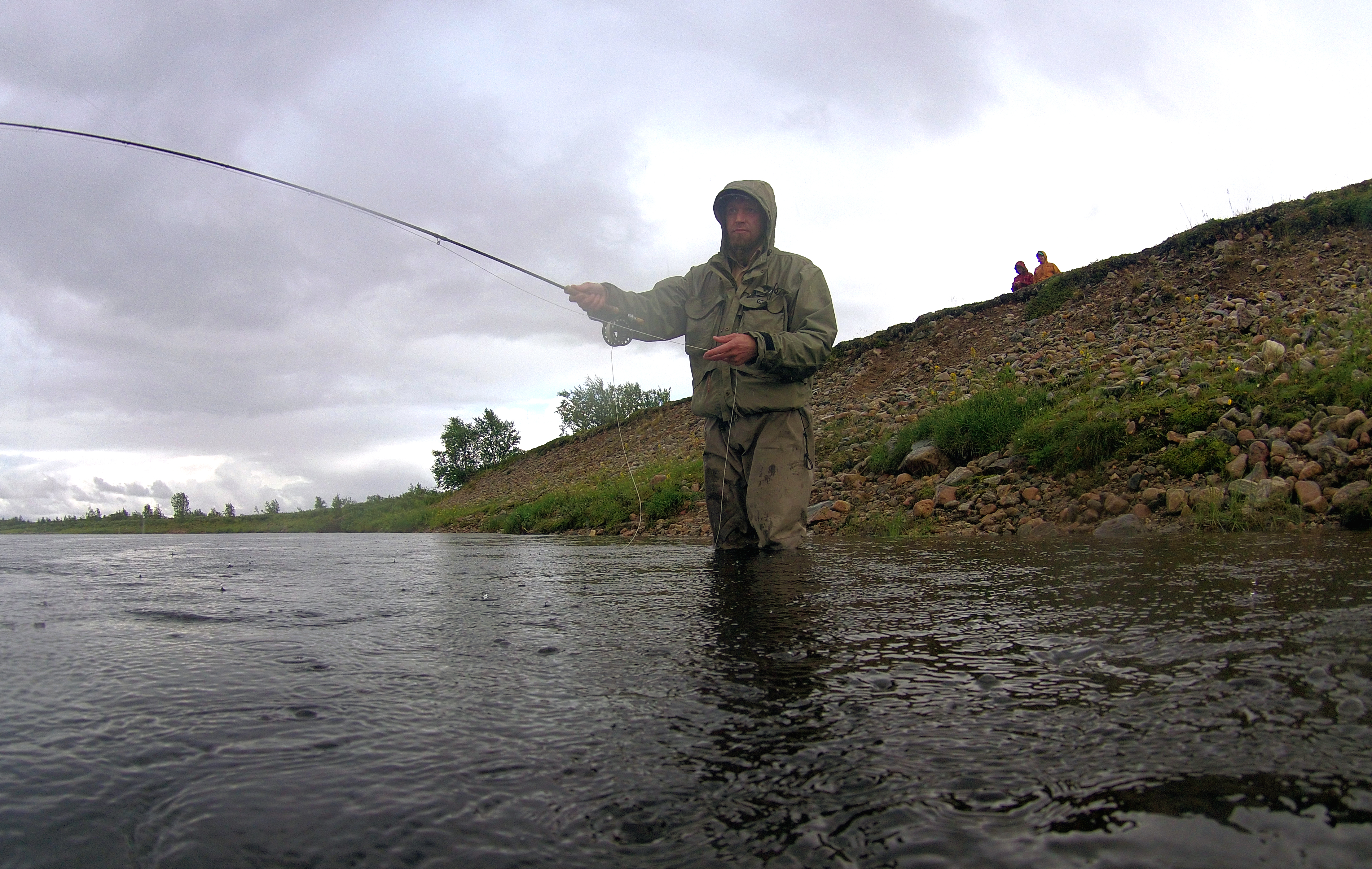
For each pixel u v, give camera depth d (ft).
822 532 19.33
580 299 13.35
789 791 2.65
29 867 2.18
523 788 2.73
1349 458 13.74
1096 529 14.62
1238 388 17.42
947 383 32.17
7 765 2.98
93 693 4.05
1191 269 32.58
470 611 6.98
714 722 3.43
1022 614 5.78
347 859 2.24
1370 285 24.77
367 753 3.10
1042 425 19.53
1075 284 36.76
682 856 2.22
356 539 32.24
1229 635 4.53
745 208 13.32
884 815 2.43
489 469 83.30
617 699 3.85
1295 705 3.24
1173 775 2.62
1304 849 2.11
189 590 9.16
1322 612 5.07
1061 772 2.70
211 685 4.21
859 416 30.89
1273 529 12.60
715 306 13.75
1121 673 3.89
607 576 10.01
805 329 13.00
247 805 2.60
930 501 18.66
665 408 59.41
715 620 6.11
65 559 15.62
